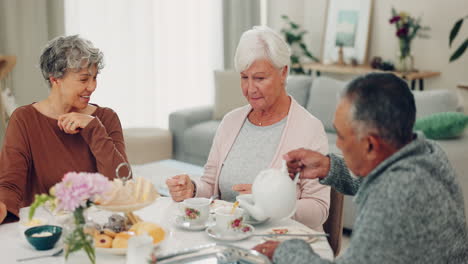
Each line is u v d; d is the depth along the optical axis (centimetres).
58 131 193
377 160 118
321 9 618
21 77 446
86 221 122
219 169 199
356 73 573
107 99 516
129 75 525
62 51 182
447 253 115
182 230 154
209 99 597
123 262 131
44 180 192
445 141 350
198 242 145
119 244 133
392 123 112
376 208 111
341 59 578
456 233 117
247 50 184
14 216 163
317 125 192
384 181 113
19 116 191
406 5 540
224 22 588
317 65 582
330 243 195
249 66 185
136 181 148
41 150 191
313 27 629
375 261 109
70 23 479
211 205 173
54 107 194
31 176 193
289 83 468
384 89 113
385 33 559
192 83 582
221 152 202
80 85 187
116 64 515
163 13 547
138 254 121
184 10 562
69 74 185
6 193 172
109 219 144
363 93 114
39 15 446
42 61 188
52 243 139
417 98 388
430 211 111
